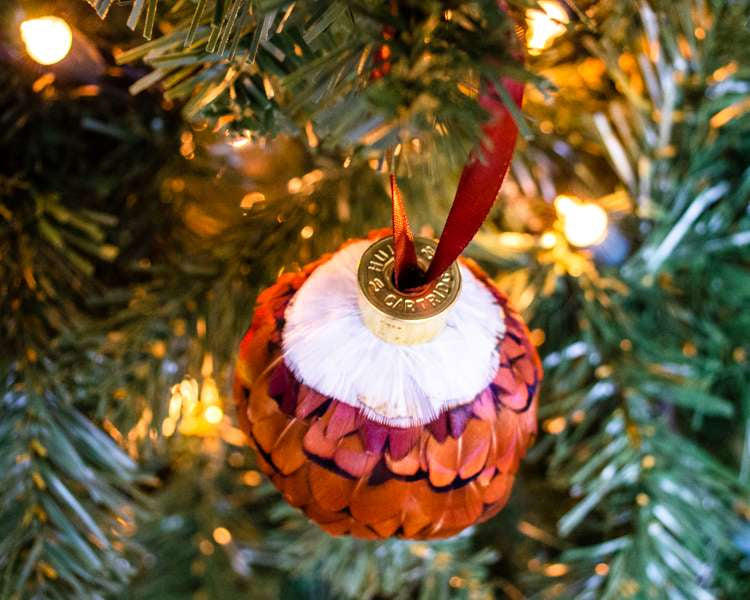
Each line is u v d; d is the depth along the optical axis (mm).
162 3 302
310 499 257
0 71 323
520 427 261
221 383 348
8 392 325
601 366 371
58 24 287
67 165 350
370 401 247
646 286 382
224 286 342
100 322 333
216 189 372
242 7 237
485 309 261
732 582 397
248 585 456
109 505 332
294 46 248
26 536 319
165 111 347
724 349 387
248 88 260
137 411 331
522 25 234
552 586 395
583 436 409
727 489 373
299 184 360
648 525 365
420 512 256
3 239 328
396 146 222
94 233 320
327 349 250
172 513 441
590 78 369
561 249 368
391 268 246
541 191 395
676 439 371
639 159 369
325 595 464
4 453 321
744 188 377
